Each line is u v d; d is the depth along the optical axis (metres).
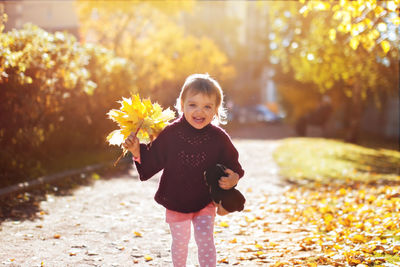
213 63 33.06
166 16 30.00
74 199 7.88
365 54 14.24
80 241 5.38
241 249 5.06
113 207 7.36
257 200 8.10
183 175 3.52
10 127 8.76
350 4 5.65
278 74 30.31
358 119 21.75
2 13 8.20
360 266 4.16
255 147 18.83
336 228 5.74
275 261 4.61
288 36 18.23
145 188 9.24
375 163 13.84
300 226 6.09
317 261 4.52
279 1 17.48
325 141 21.84
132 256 4.84
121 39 28.84
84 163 11.25
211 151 3.54
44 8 35.41
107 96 13.60
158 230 5.92
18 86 8.39
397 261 4.28
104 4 26.97
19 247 5.08
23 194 7.70
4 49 7.29
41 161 10.20
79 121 13.09
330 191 8.74
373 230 5.41
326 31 14.03
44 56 8.86
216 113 3.67
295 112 32.75
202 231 3.49
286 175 11.27
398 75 17.23
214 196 3.38
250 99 63.69
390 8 5.56
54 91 10.05
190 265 4.54
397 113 30.88
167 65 27.83
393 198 6.99
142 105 3.46
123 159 13.49
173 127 3.53
